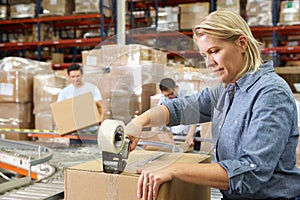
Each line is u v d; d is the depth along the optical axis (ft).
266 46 19.04
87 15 17.33
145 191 3.27
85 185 3.59
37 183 5.17
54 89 13.53
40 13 18.69
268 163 3.21
